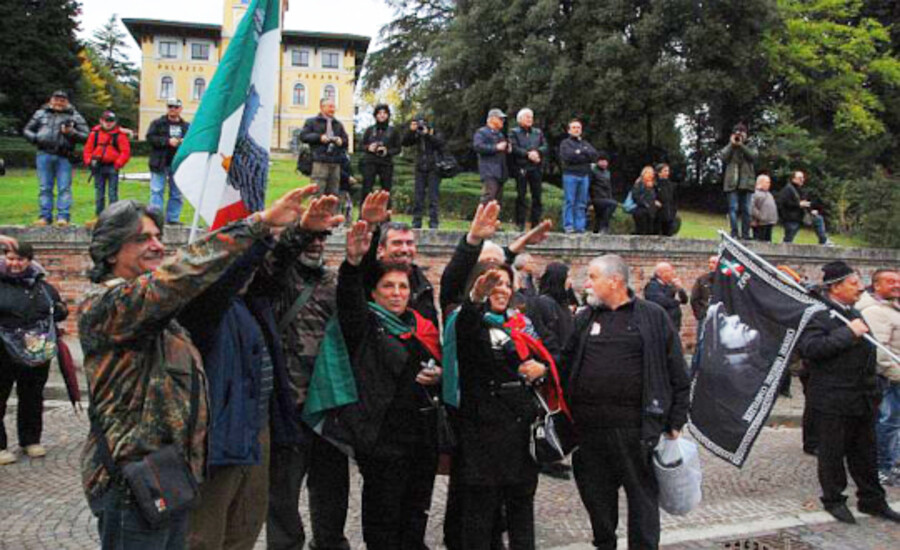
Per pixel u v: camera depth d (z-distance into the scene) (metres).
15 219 13.76
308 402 3.93
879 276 6.82
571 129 12.94
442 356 4.08
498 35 25.09
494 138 11.59
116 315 2.52
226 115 3.68
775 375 5.69
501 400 4.05
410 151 27.97
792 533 5.50
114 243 2.72
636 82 23.02
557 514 5.75
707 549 5.15
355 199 16.44
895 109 28.41
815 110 27.23
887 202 20.73
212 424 3.14
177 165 3.72
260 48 3.84
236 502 3.53
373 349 3.96
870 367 5.88
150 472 2.55
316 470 4.14
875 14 29.17
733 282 6.05
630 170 28.33
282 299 4.11
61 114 11.02
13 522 5.17
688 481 4.39
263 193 3.88
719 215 25.83
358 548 4.92
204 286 2.54
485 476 4.00
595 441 4.48
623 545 5.14
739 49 22.67
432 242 11.52
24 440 6.73
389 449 3.96
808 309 5.64
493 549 4.62
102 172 11.33
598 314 4.61
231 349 3.28
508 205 16.33
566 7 24.69
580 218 12.86
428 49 28.66
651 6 23.14
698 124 29.00
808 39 25.55
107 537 2.63
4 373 6.51
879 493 5.95
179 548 2.78
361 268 3.91
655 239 13.06
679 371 4.45
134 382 2.62
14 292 6.42
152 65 58.84
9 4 37.22
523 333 4.23
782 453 7.96
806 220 23.78
